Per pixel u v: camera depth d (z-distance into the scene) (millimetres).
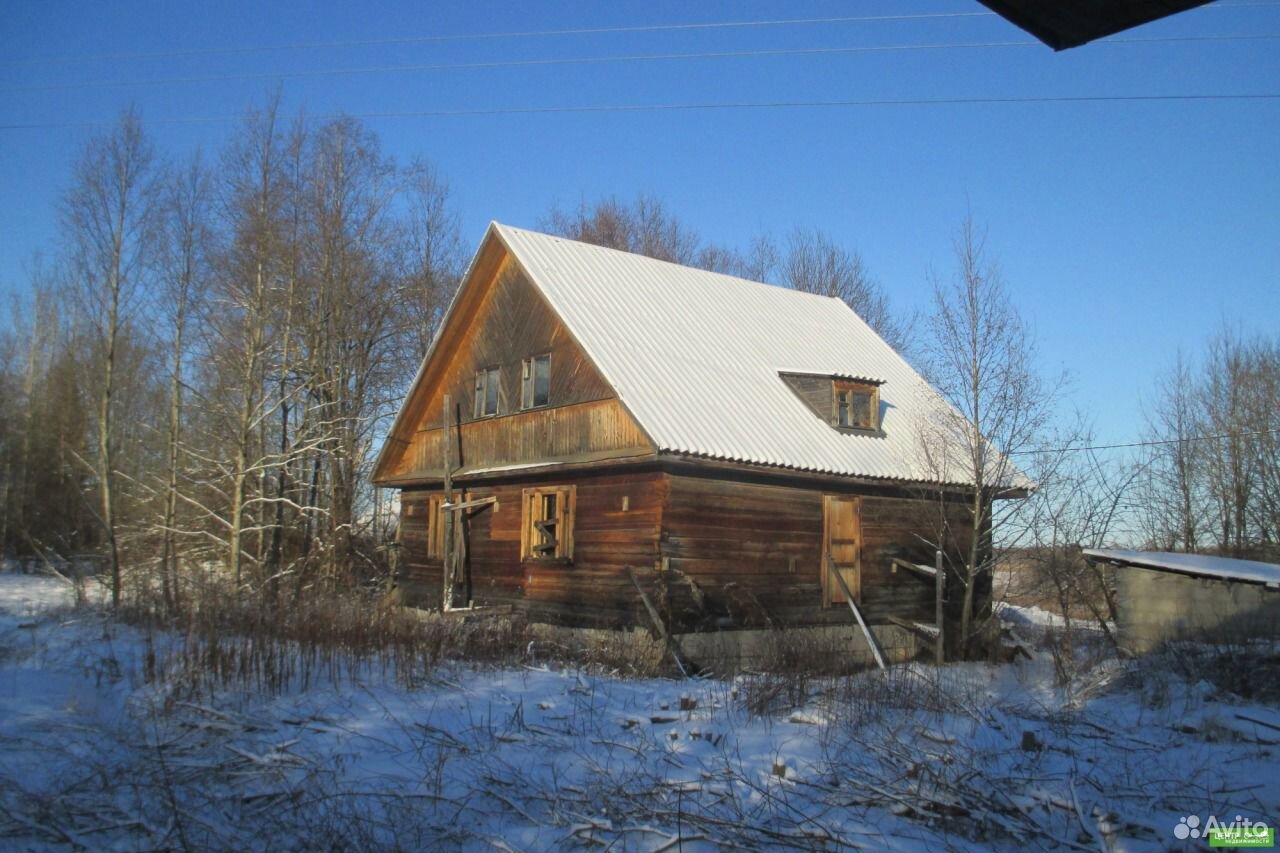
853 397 22656
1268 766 10805
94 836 7672
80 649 14719
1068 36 3857
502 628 16828
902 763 9891
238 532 25891
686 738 11086
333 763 9570
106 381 27125
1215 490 34438
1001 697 14742
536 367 22203
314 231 31984
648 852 7648
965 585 22000
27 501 40562
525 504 21812
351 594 25422
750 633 19188
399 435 26672
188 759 9531
